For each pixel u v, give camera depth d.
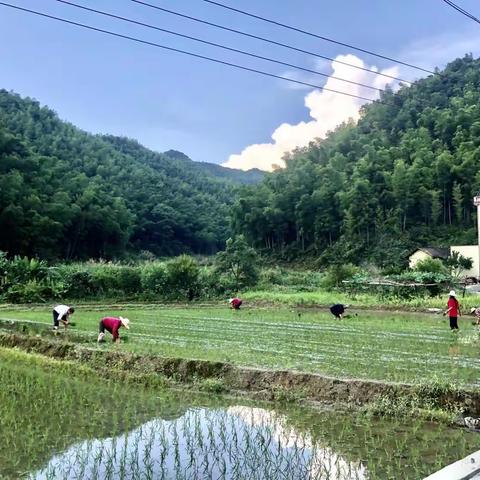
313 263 87.31
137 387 12.17
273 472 7.00
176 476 6.97
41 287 36.09
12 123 114.19
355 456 7.46
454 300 20.05
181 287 40.69
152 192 122.06
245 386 11.61
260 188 104.88
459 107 100.62
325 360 13.12
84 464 7.41
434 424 8.93
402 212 84.44
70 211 78.69
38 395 11.30
